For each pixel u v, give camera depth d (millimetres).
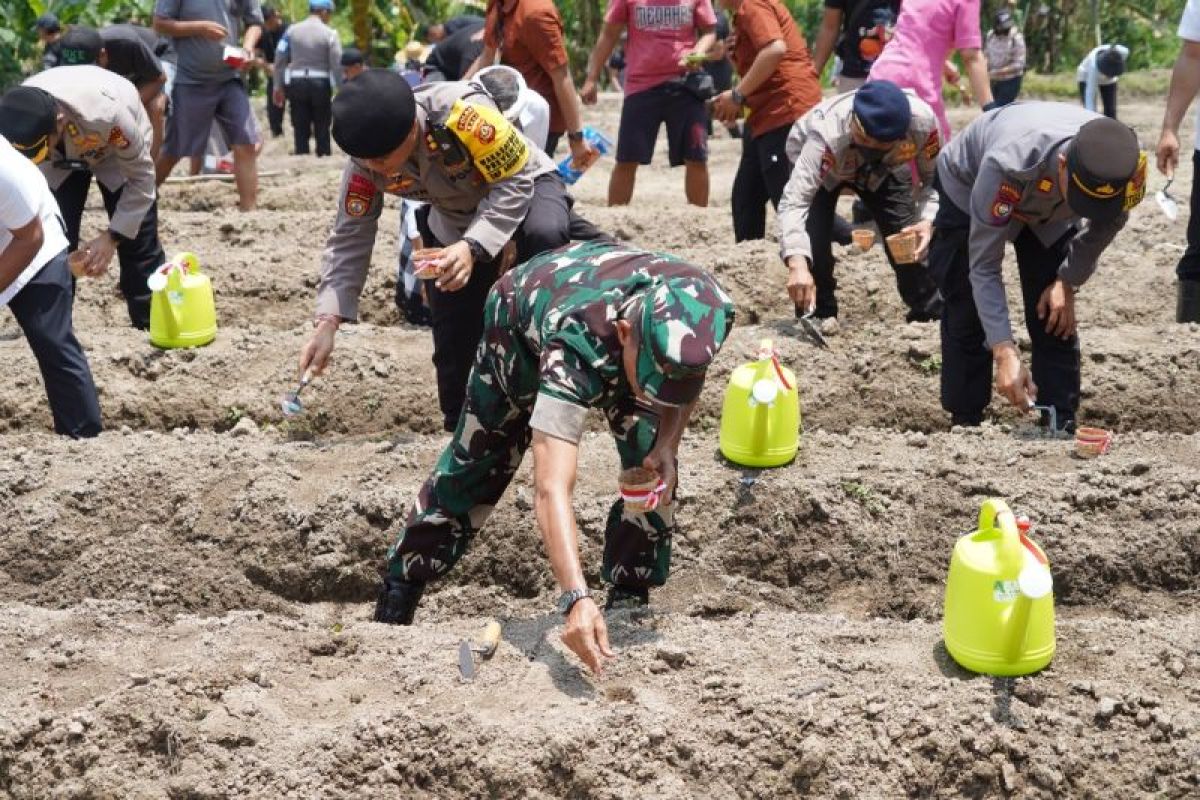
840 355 7637
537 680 4473
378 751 4168
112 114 6797
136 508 6062
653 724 4191
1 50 16297
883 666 4457
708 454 6250
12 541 5926
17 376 7688
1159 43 23203
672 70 10375
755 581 5773
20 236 5984
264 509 5984
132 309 8234
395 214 10789
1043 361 6453
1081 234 5910
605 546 4926
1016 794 4102
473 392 4418
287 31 16922
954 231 6316
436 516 4688
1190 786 4051
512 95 6941
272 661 4594
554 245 5723
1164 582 5582
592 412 7254
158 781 4184
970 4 8406
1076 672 4438
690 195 10914
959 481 5910
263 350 7863
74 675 4562
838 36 9984
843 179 7398
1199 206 7766
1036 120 5629
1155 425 7270
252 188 11203
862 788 4086
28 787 4219
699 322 3734
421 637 4746
